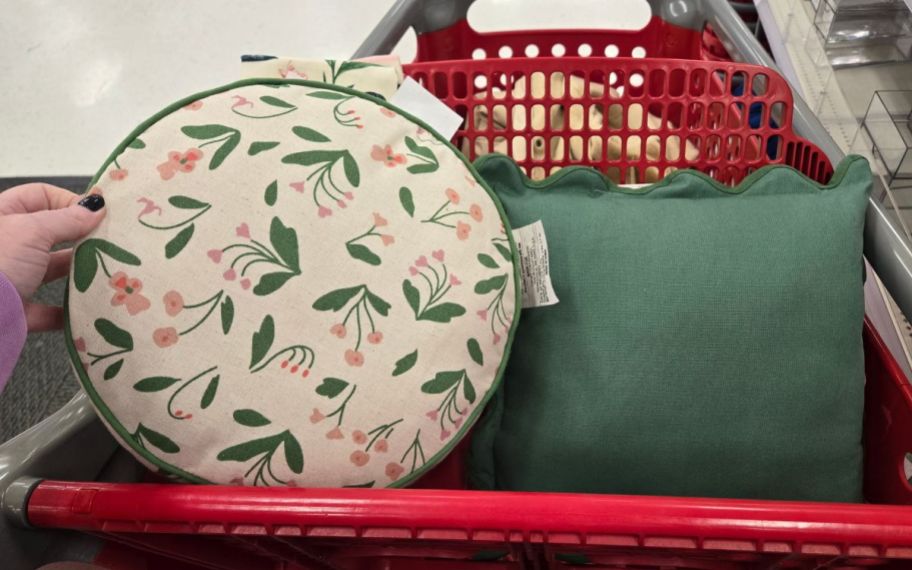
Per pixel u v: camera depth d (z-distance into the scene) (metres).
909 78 1.15
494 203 0.78
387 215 0.70
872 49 1.18
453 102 0.95
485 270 0.73
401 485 0.69
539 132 0.96
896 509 0.55
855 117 1.13
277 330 0.65
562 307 0.80
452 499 0.56
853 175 0.83
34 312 0.66
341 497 0.57
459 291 0.71
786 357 0.76
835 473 0.78
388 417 0.67
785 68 1.31
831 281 0.78
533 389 0.80
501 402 0.84
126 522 0.59
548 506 0.56
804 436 0.77
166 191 0.65
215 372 0.64
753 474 0.77
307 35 2.19
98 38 2.22
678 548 0.59
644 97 0.93
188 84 2.09
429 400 0.69
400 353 0.68
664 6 1.16
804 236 0.79
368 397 0.66
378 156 0.72
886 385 0.83
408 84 0.91
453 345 0.70
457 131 0.96
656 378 0.76
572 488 0.80
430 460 0.70
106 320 0.62
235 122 0.69
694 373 0.76
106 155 1.94
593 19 2.17
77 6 2.32
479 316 0.72
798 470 0.77
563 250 0.81
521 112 1.20
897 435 0.81
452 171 0.76
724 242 0.79
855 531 0.54
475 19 2.17
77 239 0.63
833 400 0.77
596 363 0.77
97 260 0.63
